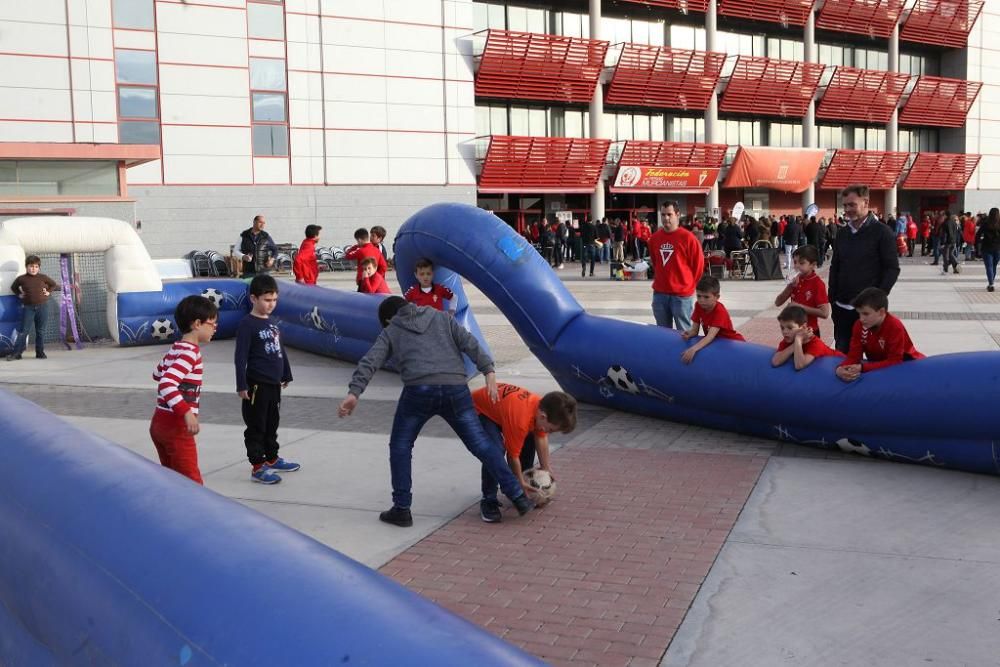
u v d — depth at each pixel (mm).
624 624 3945
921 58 47688
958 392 5812
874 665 3535
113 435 7867
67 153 18891
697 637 3803
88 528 2736
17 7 24688
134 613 2328
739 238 25172
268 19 28344
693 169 37531
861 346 6383
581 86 34312
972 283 21453
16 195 18938
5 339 12672
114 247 13859
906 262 31328
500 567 4645
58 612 2688
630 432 7594
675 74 36250
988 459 5891
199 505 2695
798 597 4188
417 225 9398
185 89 27203
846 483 6008
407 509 5305
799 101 40531
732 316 15703
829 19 41281
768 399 6812
